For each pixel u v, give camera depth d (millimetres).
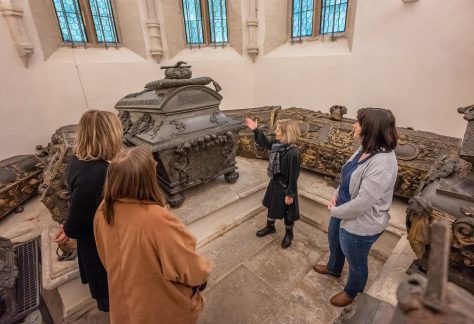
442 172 1343
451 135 2334
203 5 3447
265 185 2512
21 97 2475
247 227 2361
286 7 3475
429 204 1204
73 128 2492
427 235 1229
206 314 1543
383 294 1332
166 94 1941
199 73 3619
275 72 3650
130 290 849
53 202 1644
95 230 920
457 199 1173
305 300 1620
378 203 1207
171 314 908
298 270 1865
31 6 2445
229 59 3686
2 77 2328
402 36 2424
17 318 1125
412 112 2531
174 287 878
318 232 2287
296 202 1891
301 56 3332
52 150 2217
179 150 1853
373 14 2574
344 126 2369
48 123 2711
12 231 1938
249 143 3000
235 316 1528
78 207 1037
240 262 1953
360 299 699
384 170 1115
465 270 1184
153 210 822
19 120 2488
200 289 1025
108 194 825
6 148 2434
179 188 2074
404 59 2461
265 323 1484
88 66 2857
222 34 3680
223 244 2148
